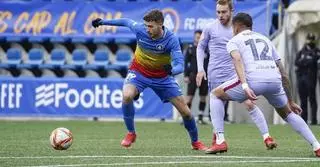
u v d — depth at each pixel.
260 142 33.94
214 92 26.78
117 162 23.92
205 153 27.05
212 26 29.75
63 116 53.56
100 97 53.06
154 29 27.66
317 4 50.31
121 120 53.22
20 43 58.06
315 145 25.67
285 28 50.78
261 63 25.47
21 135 38.06
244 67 25.53
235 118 51.47
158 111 52.28
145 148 29.84
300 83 49.44
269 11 51.84
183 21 54.22
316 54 49.34
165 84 28.55
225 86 26.33
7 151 28.11
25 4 57.59
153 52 28.20
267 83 25.33
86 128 44.34
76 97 53.41
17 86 54.12
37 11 57.41
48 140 34.41
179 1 54.72
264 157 25.72
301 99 49.62
